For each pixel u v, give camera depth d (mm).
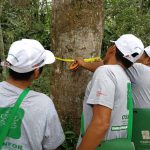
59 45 3480
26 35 8172
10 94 2367
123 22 7965
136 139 3084
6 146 2346
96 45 3496
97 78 2686
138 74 3211
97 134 2557
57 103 3586
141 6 9156
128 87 2748
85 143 2568
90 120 2812
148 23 8102
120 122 2707
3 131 2322
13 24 8242
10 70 2404
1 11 8070
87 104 2746
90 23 3428
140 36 7945
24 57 2332
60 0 3426
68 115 3559
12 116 2318
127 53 2756
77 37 3416
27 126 2334
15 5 8922
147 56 3482
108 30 7488
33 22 8891
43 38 7906
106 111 2598
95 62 3395
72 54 3441
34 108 2346
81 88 3486
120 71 2736
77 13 3393
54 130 2430
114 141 2684
